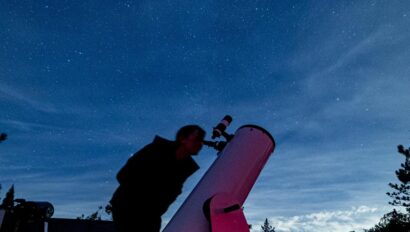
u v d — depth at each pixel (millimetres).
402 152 18531
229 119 2318
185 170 1628
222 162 1940
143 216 1472
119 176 1483
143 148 1563
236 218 1600
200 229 1558
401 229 18891
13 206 2613
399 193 19172
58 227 5109
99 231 5469
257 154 2074
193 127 1615
